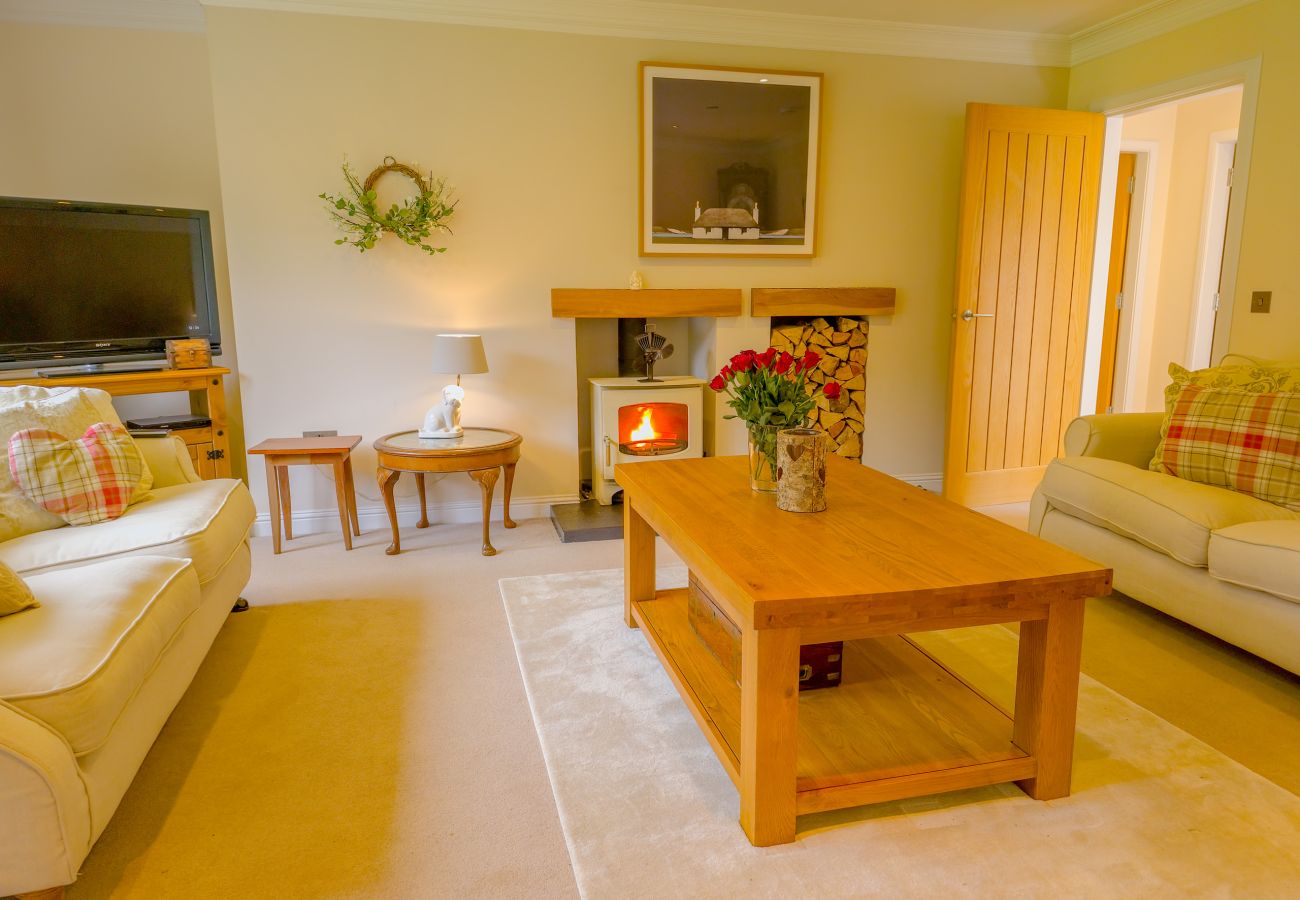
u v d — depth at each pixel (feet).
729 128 13.00
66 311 11.27
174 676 6.40
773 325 14.20
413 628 8.88
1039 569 5.39
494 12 11.90
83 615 5.49
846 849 5.27
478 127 12.17
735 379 7.47
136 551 7.04
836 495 7.41
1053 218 13.92
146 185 12.66
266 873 5.11
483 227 12.44
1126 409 17.80
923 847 5.28
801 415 7.27
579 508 13.12
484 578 10.46
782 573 5.31
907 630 5.18
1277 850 5.23
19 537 7.41
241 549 8.91
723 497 7.36
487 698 7.34
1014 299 13.94
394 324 12.38
